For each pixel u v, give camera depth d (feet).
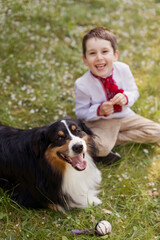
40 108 13.33
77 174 8.99
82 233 8.09
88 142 9.07
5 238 8.12
